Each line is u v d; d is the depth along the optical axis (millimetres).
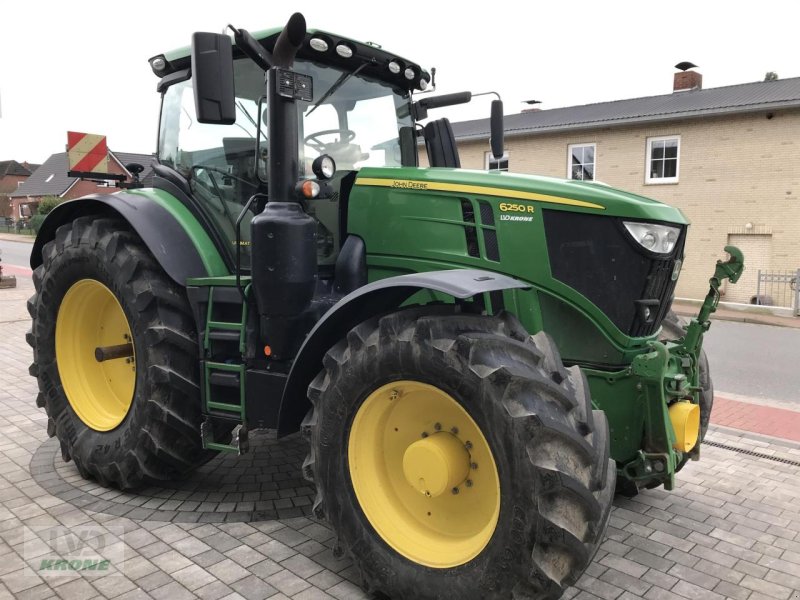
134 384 4023
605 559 3252
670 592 2961
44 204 40500
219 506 3711
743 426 5652
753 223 16172
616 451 3268
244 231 3740
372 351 2750
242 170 3748
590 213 3178
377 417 2881
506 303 3307
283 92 3170
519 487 2400
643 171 17703
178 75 4074
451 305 2836
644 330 3279
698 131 16641
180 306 3707
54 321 4250
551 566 2395
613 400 3236
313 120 3756
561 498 2385
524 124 20391
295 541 3318
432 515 2867
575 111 21109
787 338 11047
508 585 2457
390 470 2969
